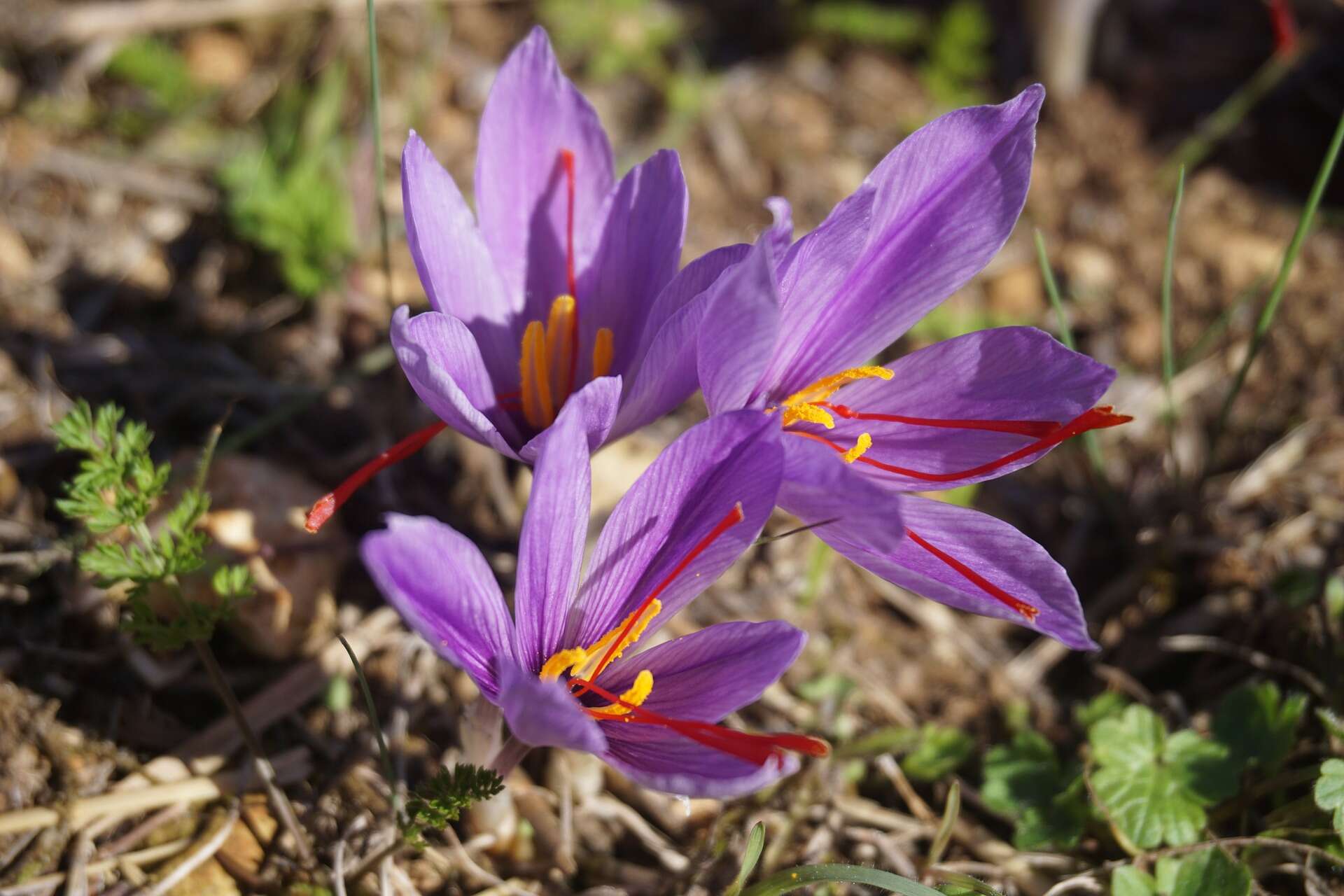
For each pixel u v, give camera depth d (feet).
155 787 1.07
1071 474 1.32
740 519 0.98
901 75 1.53
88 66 1.36
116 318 1.27
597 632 1.01
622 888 1.10
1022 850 1.12
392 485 1.22
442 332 1.00
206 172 1.34
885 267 1.05
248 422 1.23
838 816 1.14
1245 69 1.50
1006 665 1.23
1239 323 1.38
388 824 1.09
